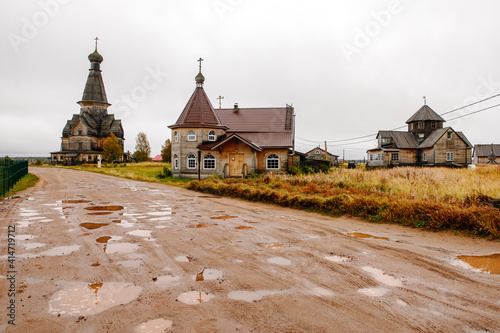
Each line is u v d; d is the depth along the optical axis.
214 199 15.09
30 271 4.98
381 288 4.52
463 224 7.98
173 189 19.70
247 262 5.62
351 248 6.60
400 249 6.53
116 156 62.88
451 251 6.39
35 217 9.63
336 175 20.25
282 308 3.87
